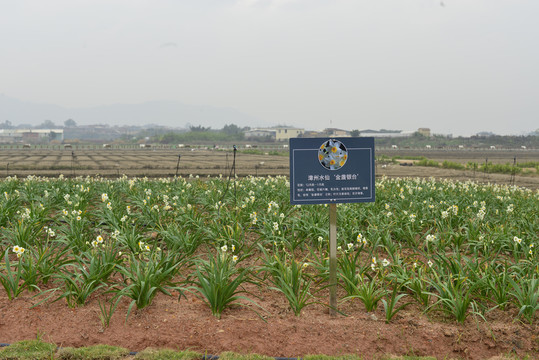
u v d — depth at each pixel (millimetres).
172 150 105312
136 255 8172
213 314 6207
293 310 6359
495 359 5344
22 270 7379
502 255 8992
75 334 5656
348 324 6031
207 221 11062
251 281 6910
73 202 11789
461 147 144125
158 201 14492
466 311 6500
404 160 65125
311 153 6129
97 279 6508
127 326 5863
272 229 9188
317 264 7781
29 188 14891
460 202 13062
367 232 9438
